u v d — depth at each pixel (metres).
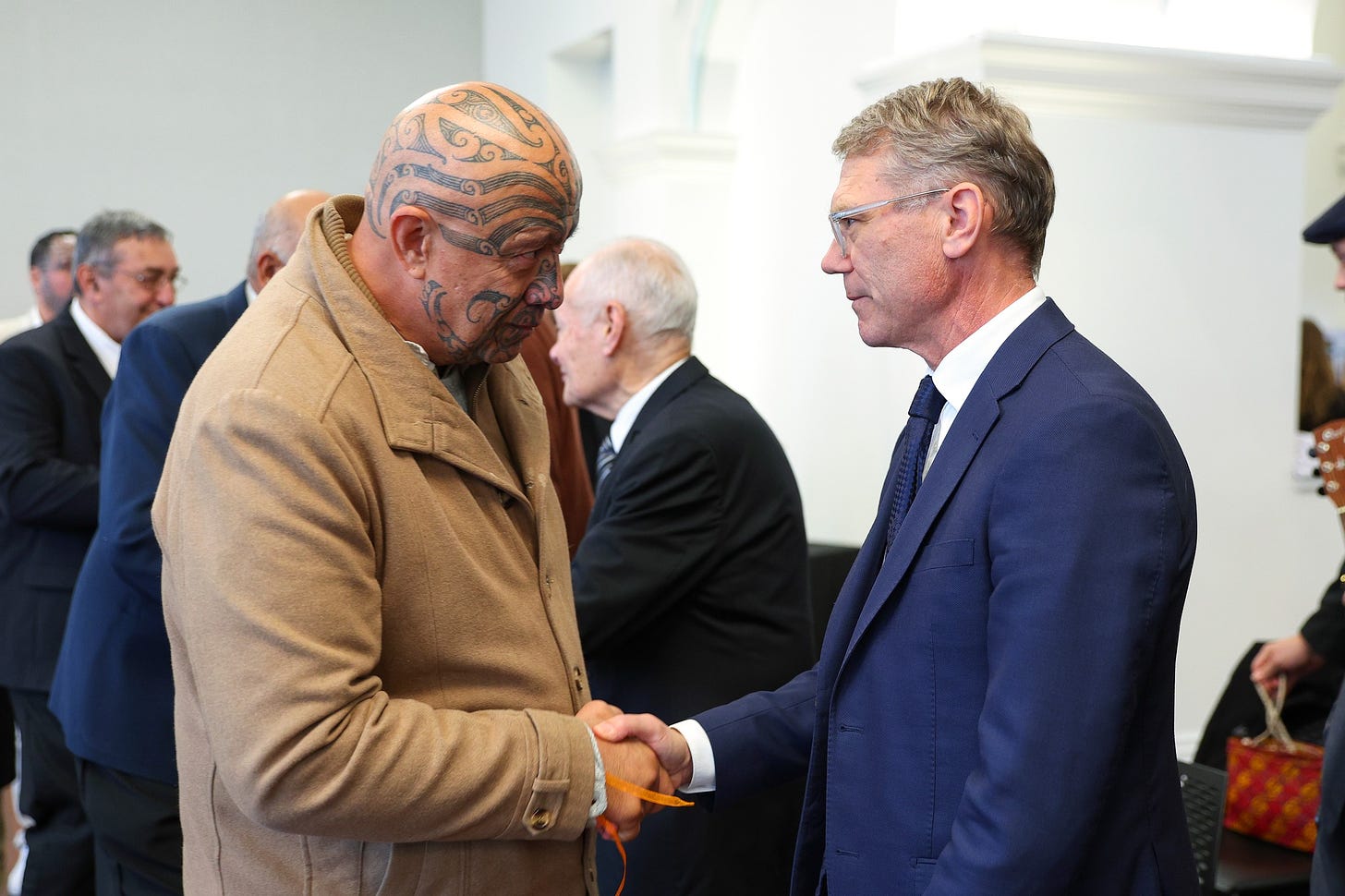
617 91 5.64
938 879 1.17
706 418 2.20
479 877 1.24
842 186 1.35
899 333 1.36
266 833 1.23
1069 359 1.25
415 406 1.23
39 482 2.94
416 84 6.94
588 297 2.33
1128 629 1.12
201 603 1.10
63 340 3.16
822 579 4.13
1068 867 1.11
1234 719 2.70
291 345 1.18
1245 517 3.88
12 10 6.05
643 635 2.24
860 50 4.26
